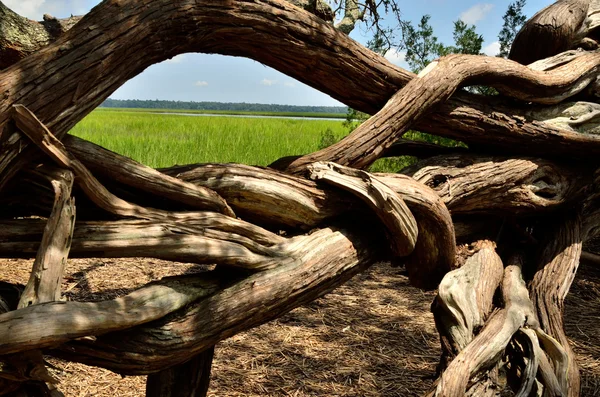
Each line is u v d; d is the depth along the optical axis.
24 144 2.05
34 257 2.20
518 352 3.08
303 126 27.36
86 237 2.19
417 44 8.89
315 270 2.63
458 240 3.54
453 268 3.24
